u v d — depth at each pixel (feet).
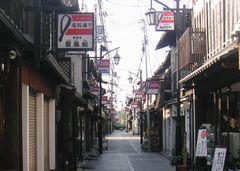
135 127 361.51
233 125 63.93
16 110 40.91
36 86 51.70
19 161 41.39
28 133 46.85
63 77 63.72
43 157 56.90
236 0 61.93
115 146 194.39
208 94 83.05
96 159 122.11
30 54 43.19
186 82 76.23
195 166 73.97
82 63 128.36
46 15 48.96
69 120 84.74
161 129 160.76
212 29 76.28
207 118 84.02
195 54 80.28
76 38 53.67
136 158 125.70
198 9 86.38
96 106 170.19
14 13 44.34
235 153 61.26
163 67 148.46
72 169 80.74
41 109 55.77
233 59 48.60
